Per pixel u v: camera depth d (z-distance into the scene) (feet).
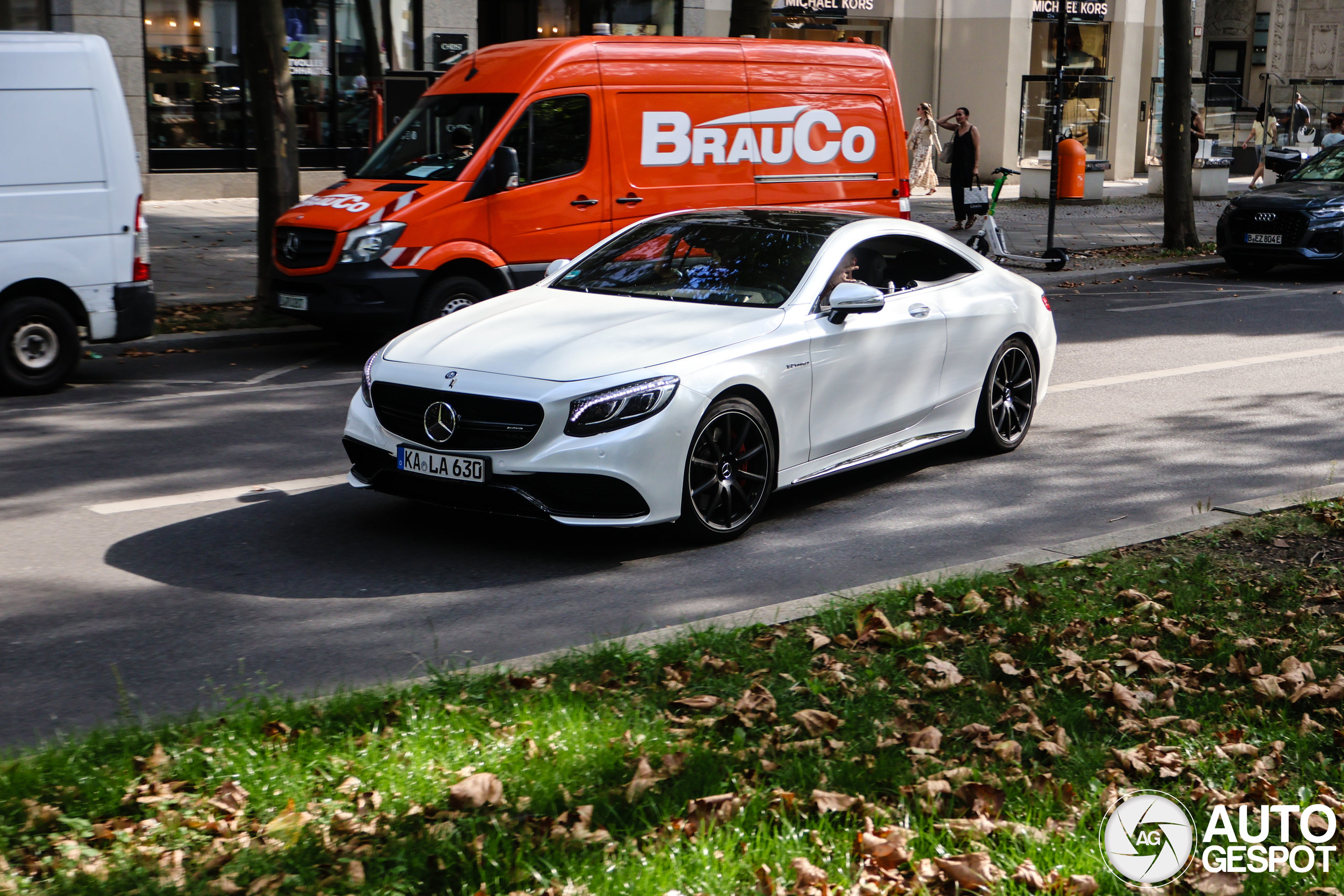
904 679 15.67
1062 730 14.20
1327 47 143.74
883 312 24.70
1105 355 40.22
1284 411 32.58
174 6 72.49
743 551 21.66
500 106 37.63
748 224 25.59
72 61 32.53
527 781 12.76
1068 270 59.57
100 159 33.06
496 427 20.31
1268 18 147.02
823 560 21.26
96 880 10.92
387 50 80.18
